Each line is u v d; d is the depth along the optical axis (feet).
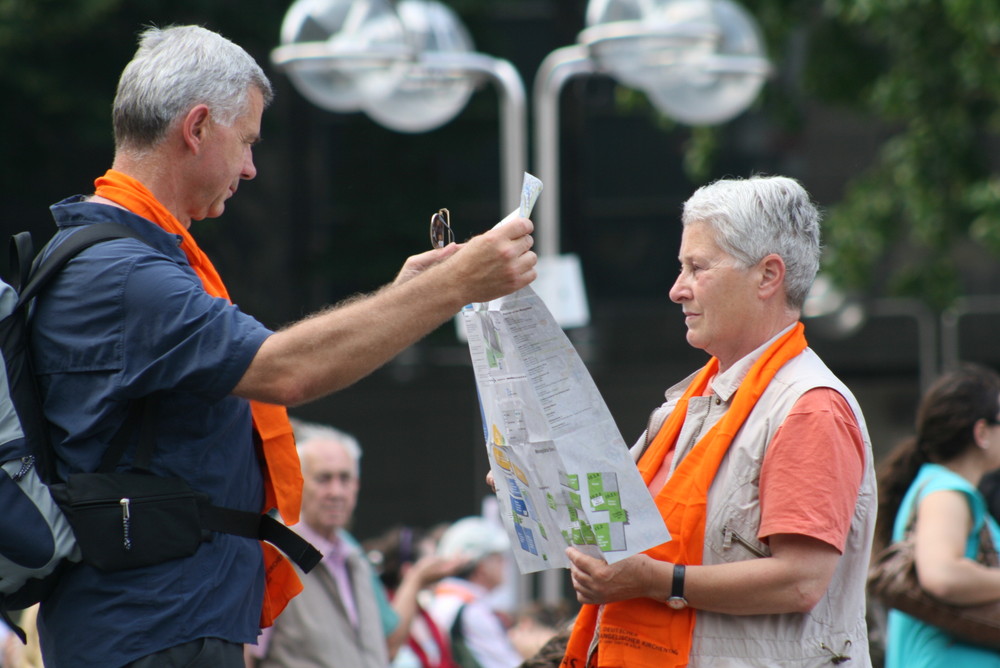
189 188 24.81
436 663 55.52
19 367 23.17
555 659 30.01
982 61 90.27
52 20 101.30
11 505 22.40
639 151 144.05
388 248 135.64
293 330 22.91
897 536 37.78
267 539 25.00
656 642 24.14
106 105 108.27
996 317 134.72
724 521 24.08
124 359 22.82
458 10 128.06
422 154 135.03
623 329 142.41
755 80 69.21
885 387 136.56
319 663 42.39
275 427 25.54
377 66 68.49
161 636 23.00
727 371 25.22
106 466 23.06
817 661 23.95
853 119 137.90
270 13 120.88
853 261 104.37
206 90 24.41
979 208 96.07
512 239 23.13
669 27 66.54
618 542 23.25
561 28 144.56
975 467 37.73
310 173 138.41
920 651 36.35
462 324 25.57
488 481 26.99
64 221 24.12
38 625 24.47
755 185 25.27
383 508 139.95
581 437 23.34
